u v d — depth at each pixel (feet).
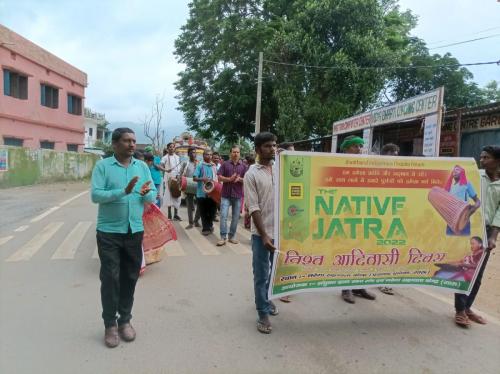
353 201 12.47
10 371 9.98
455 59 83.41
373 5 68.23
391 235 12.73
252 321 13.24
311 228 12.19
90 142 153.69
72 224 30.07
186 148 51.96
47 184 73.56
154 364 10.46
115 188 11.28
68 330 12.24
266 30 77.36
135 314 13.57
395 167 12.68
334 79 68.74
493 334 12.68
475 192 13.06
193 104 99.55
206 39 95.66
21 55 75.82
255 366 10.48
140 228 11.82
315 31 70.38
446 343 11.99
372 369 10.47
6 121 73.41
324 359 10.93
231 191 24.38
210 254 21.93
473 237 13.03
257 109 70.08
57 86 89.61
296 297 15.74
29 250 21.98
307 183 12.12
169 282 16.97
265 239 11.96
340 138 59.52
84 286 16.16
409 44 89.30
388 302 15.35
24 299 14.67
